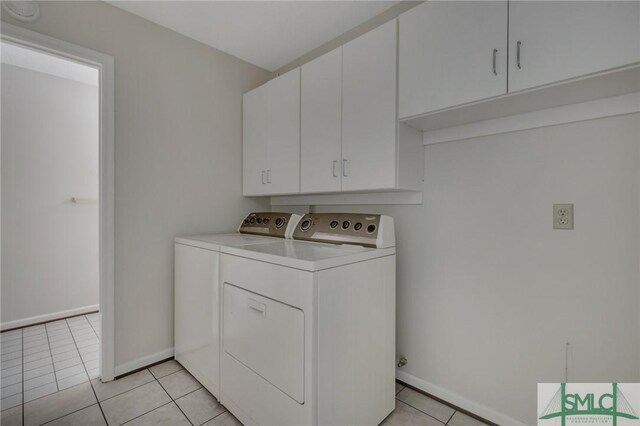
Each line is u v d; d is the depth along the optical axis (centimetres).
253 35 211
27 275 264
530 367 139
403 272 183
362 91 157
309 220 189
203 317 175
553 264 133
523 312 141
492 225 149
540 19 106
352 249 150
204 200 223
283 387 125
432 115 140
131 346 190
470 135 153
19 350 222
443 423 151
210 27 202
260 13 186
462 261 159
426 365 175
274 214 215
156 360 201
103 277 178
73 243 288
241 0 175
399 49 144
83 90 293
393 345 160
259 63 251
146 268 196
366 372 141
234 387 151
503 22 114
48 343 234
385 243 154
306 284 115
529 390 140
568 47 101
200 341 177
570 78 101
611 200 119
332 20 192
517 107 129
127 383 180
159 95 200
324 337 118
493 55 116
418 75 138
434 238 169
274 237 202
